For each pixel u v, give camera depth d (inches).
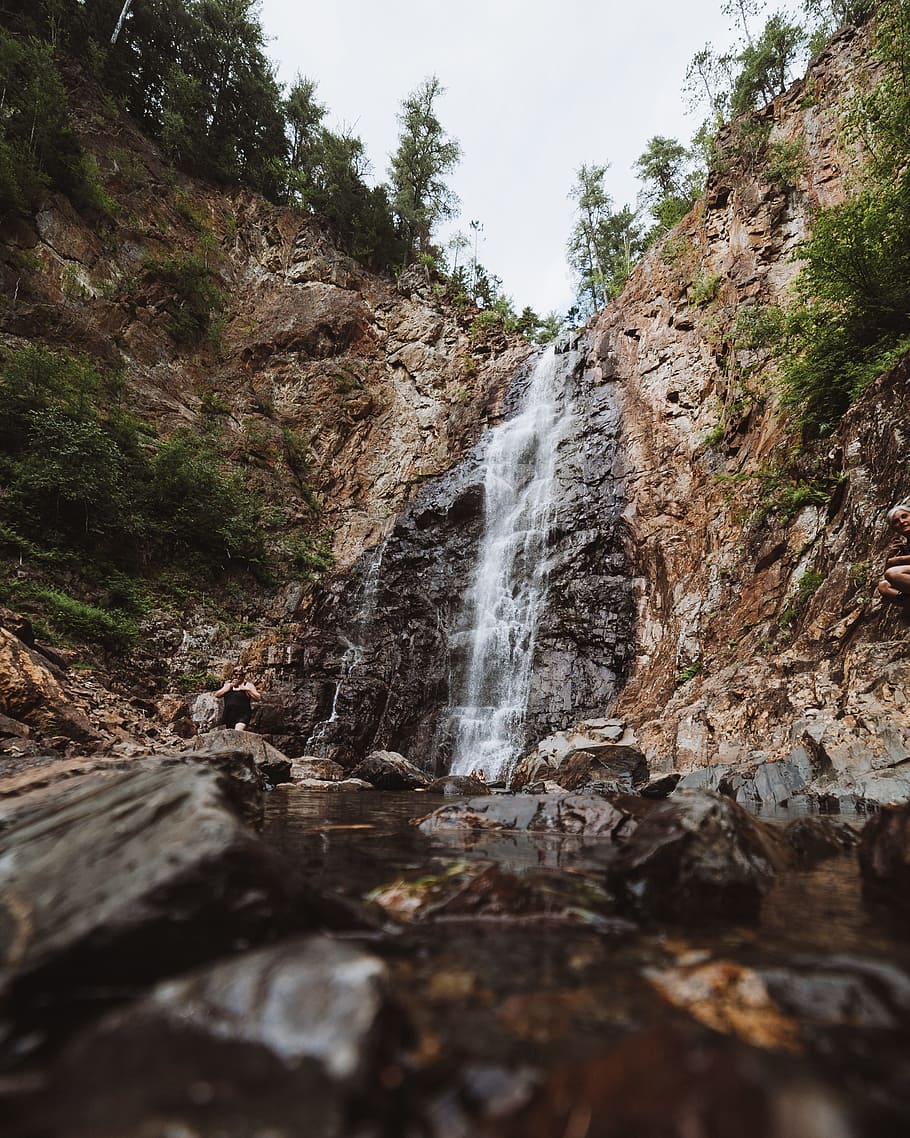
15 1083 38.9
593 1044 44.0
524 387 991.6
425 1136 33.7
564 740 438.6
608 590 635.5
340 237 1385.3
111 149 1104.2
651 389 769.6
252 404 1041.5
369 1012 41.5
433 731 641.0
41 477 616.1
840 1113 31.3
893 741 262.4
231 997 44.8
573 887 96.7
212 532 808.3
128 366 914.7
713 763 343.3
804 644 367.2
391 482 1018.7
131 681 596.1
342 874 105.9
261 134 1467.8
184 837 68.0
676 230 891.4
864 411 409.4
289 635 742.5
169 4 1347.2
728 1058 36.2
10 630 422.3
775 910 84.1
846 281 430.0
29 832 84.5
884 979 53.9
